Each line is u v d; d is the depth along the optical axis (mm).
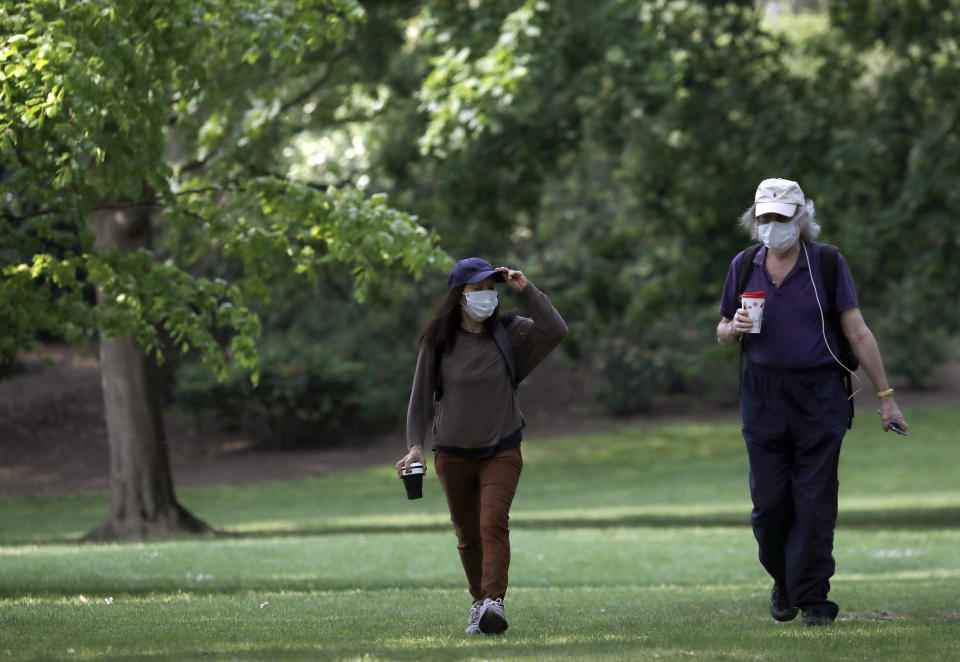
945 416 100625
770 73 54750
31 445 82500
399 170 58281
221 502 69688
